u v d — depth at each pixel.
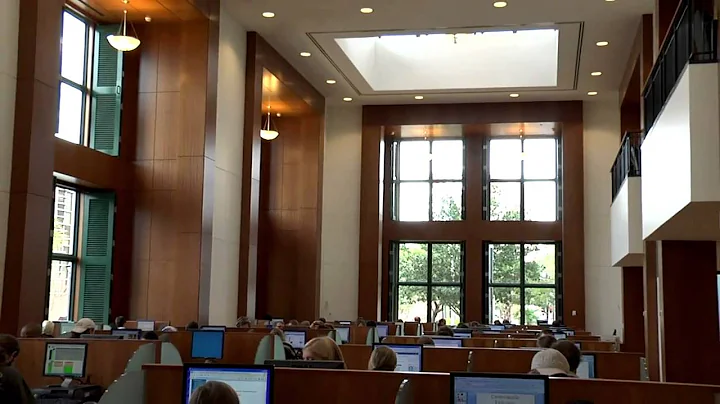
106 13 14.03
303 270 20.28
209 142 14.19
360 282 21.81
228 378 4.64
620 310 20.62
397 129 22.39
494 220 22.12
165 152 14.11
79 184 13.43
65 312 13.71
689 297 11.09
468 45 20.34
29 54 9.75
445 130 22.33
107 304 13.73
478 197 22.20
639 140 13.73
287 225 20.53
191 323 12.23
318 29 16.33
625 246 14.09
